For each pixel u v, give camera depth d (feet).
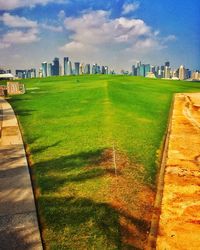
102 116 54.90
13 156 34.30
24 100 85.66
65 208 22.30
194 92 127.65
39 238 18.65
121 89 105.60
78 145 37.40
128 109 65.92
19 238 18.63
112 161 31.58
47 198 23.89
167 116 65.26
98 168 29.68
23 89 106.42
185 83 181.88
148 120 56.80
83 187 25.63
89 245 18.15
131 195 24.75
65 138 40.93
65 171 29.25
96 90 96.99
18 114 61.57
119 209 22.35
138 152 35.94
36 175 28.58
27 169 30.14
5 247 17.80
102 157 32.83
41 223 20.49
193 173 30.55
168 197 25.20
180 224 21.21
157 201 24.52
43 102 78.74
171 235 19.92
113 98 78.69
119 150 35.37
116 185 25.99
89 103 71.87
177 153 37.40
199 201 24.48
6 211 21.94
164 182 28.30
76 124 49.34
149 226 20.99
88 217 21.08
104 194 24.32
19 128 48.78
